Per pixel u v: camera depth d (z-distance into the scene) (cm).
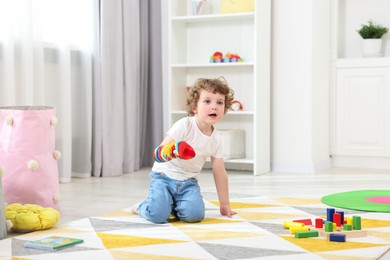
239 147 398
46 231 203
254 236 191
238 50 407
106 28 361
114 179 352
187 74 421
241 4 383
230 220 221
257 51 369
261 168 378
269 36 388
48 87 334
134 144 390
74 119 355
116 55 370
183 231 201
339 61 412
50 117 239
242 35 405
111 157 367
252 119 405
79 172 357
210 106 222
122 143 376
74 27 348
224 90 224
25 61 305
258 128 373
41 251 174
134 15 388
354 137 410
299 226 197
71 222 219
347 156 416
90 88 352
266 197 276
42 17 323
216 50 413
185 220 218
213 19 404
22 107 246
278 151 393
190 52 420
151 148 418
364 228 203
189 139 225
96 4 355
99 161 362
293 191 298
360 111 407
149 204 217
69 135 337
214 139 229
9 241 188
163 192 219
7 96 294
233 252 170
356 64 407
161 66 418
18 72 307
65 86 333
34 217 203
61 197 283
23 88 306
